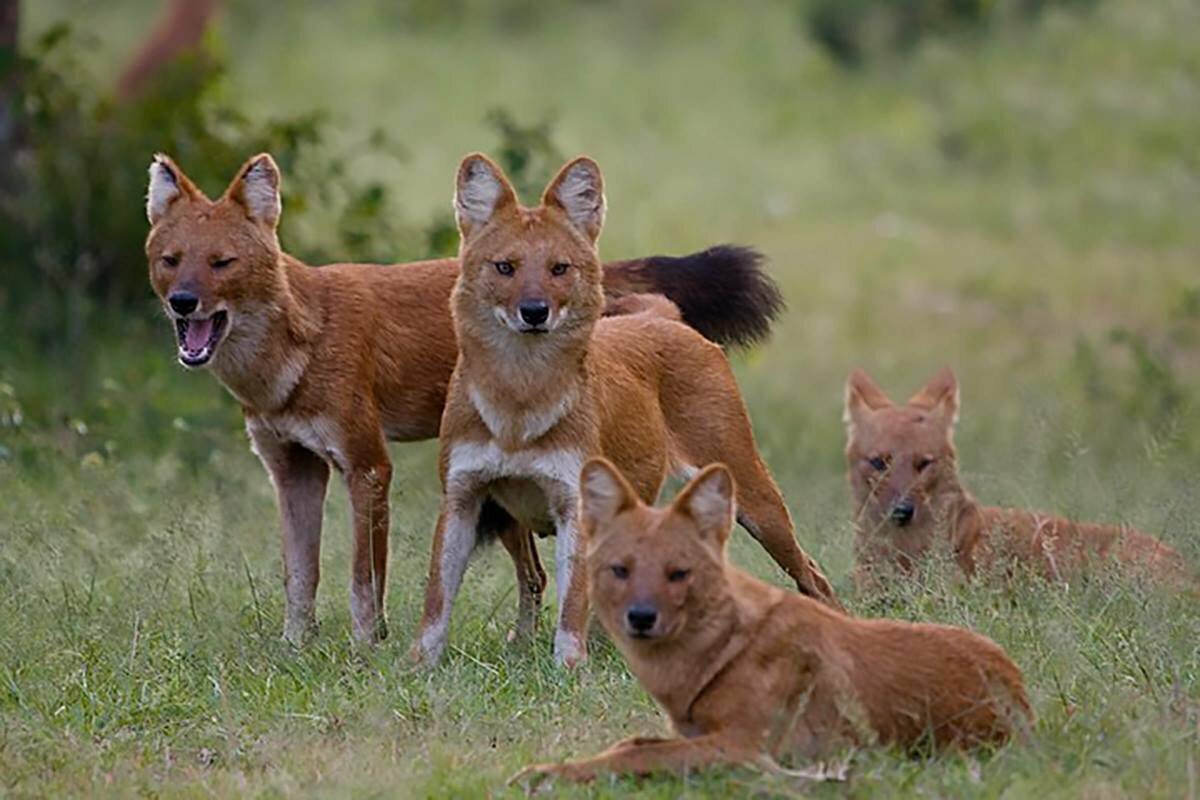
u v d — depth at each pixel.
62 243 19.81
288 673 10.52
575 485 10.73
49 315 19.22
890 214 31.66
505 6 46.00
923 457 12.82
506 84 40.12
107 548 12.34
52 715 9.71
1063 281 26.83
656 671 8.23
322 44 42.22
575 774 8.04
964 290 26.44
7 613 10.91
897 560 12.72
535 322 10.41
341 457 11.51
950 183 33.50
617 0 46.44
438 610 10.80
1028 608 10.76
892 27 39.62
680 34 44.34
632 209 30.09
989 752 8.37
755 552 12.31
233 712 9.70
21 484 13.87
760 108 38.66
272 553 12.84
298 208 18.75
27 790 8.61
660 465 11.30
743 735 8.05
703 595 8.11
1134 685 9.34
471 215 10.76
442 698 9.61
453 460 10.87
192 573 11.72
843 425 19.02
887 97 38.41
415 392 11.94
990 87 36.88
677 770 7.96
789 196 32.53
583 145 35.69
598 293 10.77
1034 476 14.06
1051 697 8.98
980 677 8.41
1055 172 33.59
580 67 41.69
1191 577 11.30
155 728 9.62
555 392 10.68
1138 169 33.12
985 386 20.97
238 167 19.41
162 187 11.56
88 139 20.06
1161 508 12.99
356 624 11.31
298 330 11.45
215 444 15.86
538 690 10.09
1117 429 17.72
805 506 13.95
